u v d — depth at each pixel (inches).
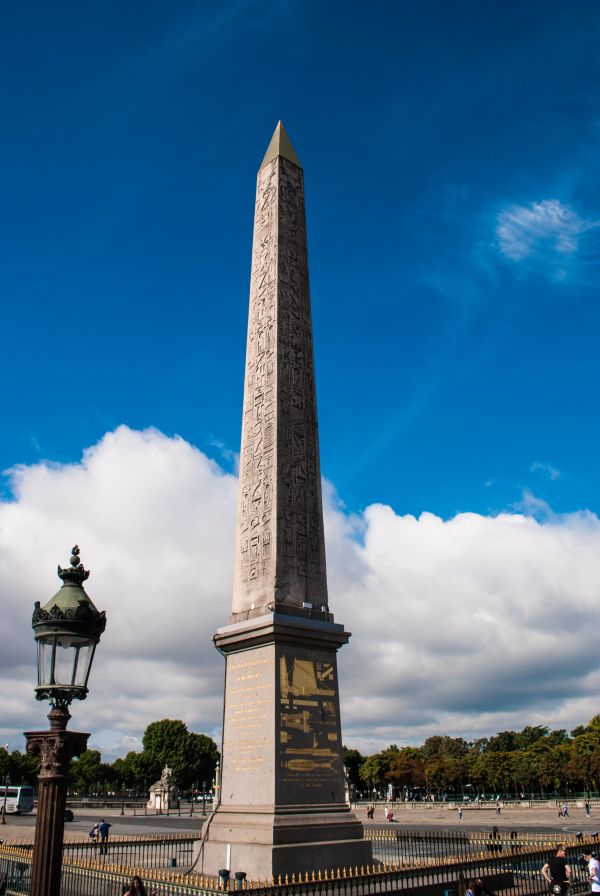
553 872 746.2
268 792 737.0
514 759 5290.4
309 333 986.1
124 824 2559.1
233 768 791.1
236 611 857.5
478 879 701.9
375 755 6176.2
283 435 895.7
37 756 334.0
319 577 864.9
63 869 751.7
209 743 5354.3
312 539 876.6
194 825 2469.2
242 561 877.8
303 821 729.0
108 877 685.9
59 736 324.8
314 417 941.2
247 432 937.5
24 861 790.5
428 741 7623.0
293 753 759.1
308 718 784.3
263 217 1058.7
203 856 754.2
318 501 902.4
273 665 779.4
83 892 716.7
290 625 791.1
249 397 956.0
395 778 5846.5
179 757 5132.9
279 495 861.8
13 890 791.1
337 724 808.9
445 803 4067.4
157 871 756.0
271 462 880.3
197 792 5359.3
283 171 1071.6
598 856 806.5
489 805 3922.2
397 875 652.1
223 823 759.7
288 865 693.9
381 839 1194.0
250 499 896.3
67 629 337.1
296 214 1057.5
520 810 3499.0
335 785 782.5
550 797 4643.2
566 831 1957.4
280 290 976.9
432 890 677.9
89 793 6200.8
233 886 588.7
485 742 7544.3
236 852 718.5
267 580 832.3
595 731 5004.9
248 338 997.8
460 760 5674.2
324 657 824.3
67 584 354.3
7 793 3289.9
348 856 736.3
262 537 860.0
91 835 1349.7
